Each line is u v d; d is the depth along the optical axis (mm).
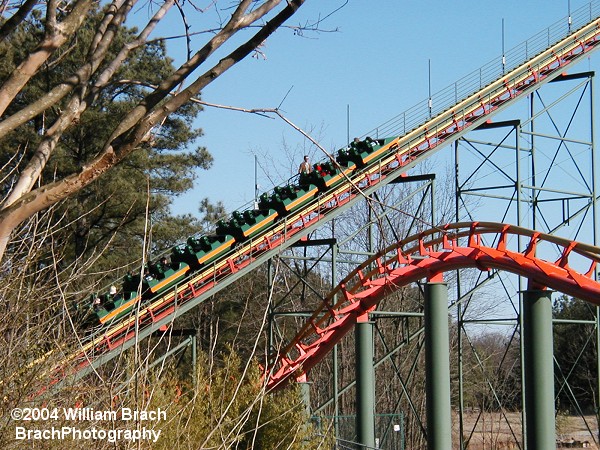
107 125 39281
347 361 64125
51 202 6211
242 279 59281
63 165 38500
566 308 77062
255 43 6738
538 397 27625
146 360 8414
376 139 38188
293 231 35844
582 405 79125
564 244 27594
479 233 30719
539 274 27859
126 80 7449
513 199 39250
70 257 35594
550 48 41094
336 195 36219
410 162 37656
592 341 72938
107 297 31828
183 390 22797
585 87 40812
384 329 62281
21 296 10570
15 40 27172
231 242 35312
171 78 6559
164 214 49156
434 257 31578
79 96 6930
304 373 35344
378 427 47438
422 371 62000
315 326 36156
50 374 10562
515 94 39812
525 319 28188
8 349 10297
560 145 39906
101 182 39375
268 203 36969
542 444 27422
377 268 33656
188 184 49156
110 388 8734
